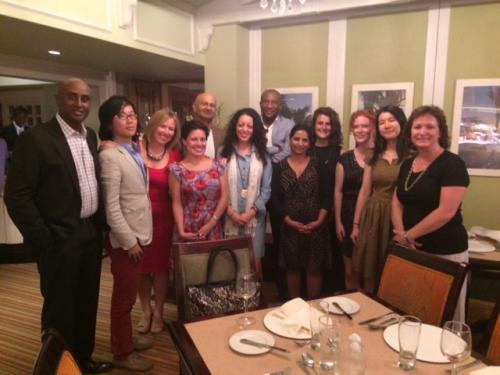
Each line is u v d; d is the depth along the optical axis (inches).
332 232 121.7
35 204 74.2
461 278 58.8
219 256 72.5
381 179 94.6
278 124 132.7
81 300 83.5
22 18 98.7
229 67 161.0
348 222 107.8
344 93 150.9
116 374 89.0
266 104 131.2
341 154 114.2
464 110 133.3
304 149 106.6
